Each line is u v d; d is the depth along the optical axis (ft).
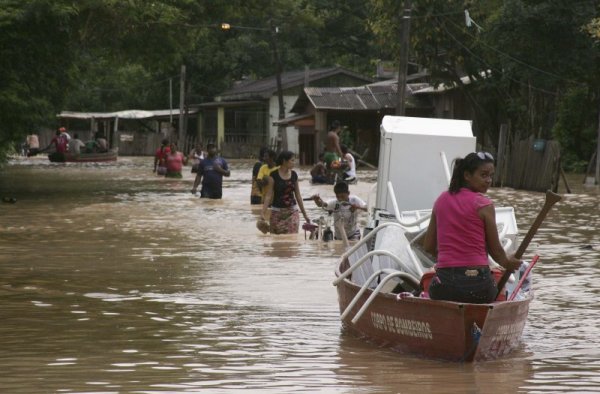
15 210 178.60
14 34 195.83
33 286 95.09
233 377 60.64
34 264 109.70
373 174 311.47
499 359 65.98
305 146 415.03
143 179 284.61
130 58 243.60
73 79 223.10
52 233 140.67
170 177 284.00
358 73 481.87
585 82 301.63
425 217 77.00
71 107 589.73
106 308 84.12
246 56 515.09
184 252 119.75
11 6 194.49
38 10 191.11
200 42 514.68
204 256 116.06
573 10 280.31
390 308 67.46
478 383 59.41
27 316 80.53
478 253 63.77
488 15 322.96
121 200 202.08
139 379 60.18
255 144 488.02
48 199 205.98
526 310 68.85
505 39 292.20
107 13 210.79
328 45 530.27
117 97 596.29
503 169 247.70
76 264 109.60
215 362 64.85
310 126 411.34
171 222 155.74
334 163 243.40
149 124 589.32
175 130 578.66
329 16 516.32
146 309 83.71
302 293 91.35
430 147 97.91
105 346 69.67
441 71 345.72
